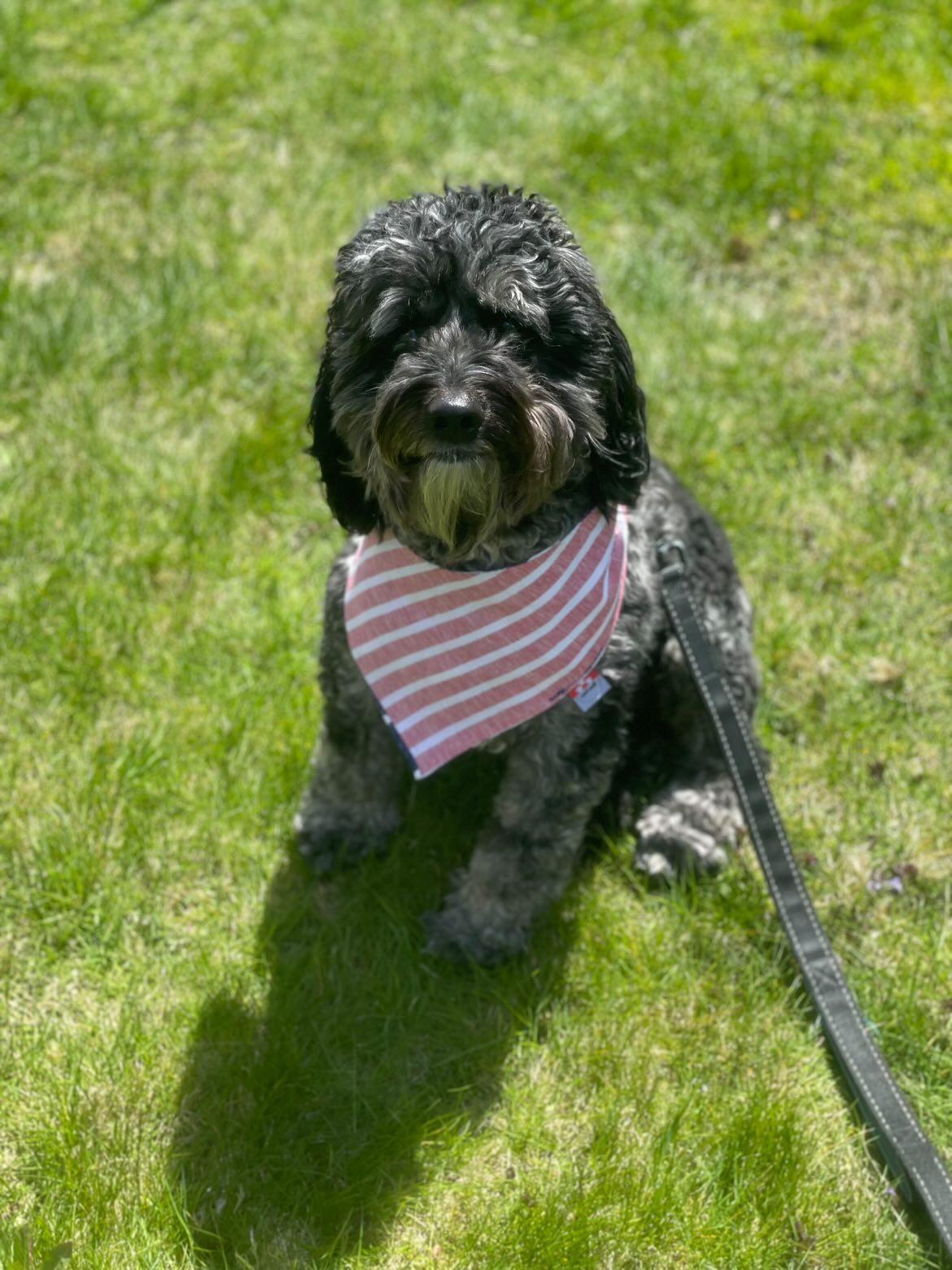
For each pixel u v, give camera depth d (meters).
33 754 1.75
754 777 1.61
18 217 2.36
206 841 1.70
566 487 1.55
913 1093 1.57
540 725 1.57
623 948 1.64
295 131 2.56
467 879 1.65
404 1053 1.58
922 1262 1.47
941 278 2.35
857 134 2.60
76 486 1.99
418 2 2.94
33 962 1.61
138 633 1.86
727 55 2.80
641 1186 1.48
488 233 1.44
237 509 1.99
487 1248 1.45
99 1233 1.43
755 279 2.37
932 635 1.93
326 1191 1.48
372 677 1.54
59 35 2.73
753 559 2.00
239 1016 1.58
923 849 1.74
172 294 2.23
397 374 1.44
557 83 2.72
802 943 1.57
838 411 2.16
